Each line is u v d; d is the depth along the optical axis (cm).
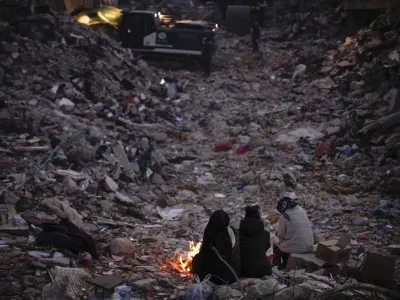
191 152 1288
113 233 779
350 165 1125
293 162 1179
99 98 1423
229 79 1959
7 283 530
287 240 640
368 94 1460
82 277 567
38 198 827
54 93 1328
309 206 948
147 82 1727
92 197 893
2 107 1134
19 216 740
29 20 1580
